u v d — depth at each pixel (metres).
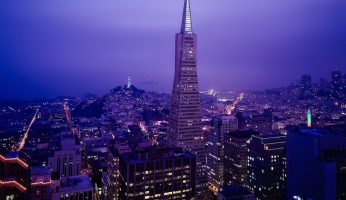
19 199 182.88
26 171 193.62
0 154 189.62
